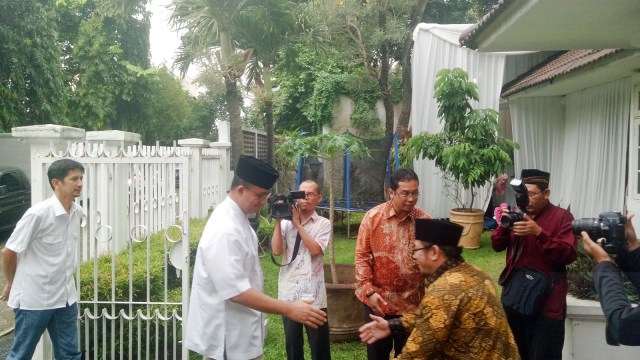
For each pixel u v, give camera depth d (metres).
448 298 2.23
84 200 4.45
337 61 15.15
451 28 10.07
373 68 13.48
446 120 8.59
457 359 2.26
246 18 9.56
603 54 6.22
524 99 10.00
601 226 2.40
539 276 3.22
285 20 9.57
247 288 2.50
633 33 5.16
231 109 9.23
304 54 16.42
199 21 9.13
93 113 21.20
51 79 14.46
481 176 8.11
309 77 16.61
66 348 3.65
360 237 3.50
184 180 3.85
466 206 10.11
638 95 6.66
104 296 4.22
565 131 9.65
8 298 3.56
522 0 4.39
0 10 13.17
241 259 2.56
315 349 3.73
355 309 4.79
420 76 10.38
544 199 3.37
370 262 3.47
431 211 10.36
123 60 22.12
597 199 7.98
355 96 15.31
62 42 21.72
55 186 3.58
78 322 3.97
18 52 13.51
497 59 9.80
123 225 5.18
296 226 3.68
